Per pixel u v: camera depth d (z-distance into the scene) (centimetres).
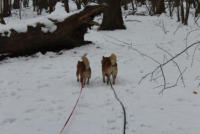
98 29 1591
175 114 770
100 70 958
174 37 1327
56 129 738
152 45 1188
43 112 780
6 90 856
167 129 734
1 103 809
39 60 1032
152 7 2367
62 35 1077
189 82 880
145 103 802
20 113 778
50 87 868
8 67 981
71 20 1077
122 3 2977
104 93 836
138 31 1523
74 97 823
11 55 1049
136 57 1059
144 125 743
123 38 1319
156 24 1722
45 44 1070
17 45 1035
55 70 959
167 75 922
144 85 870
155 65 992
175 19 1944
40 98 823
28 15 2770
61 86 871
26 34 1038
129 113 772
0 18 1955
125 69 966
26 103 807
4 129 740
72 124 748
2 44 1021
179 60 1026
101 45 1180
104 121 754
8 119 762
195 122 748
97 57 1058
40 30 1050
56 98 822
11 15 2686
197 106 790
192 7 2603
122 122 750
